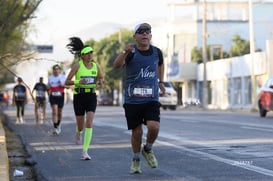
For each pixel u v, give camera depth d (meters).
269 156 24.14
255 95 85.19
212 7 158.88
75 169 21.66
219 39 154.25
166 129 40.16
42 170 21.62
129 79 19.05
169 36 152.88
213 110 92.81
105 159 24.36
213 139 32.16
